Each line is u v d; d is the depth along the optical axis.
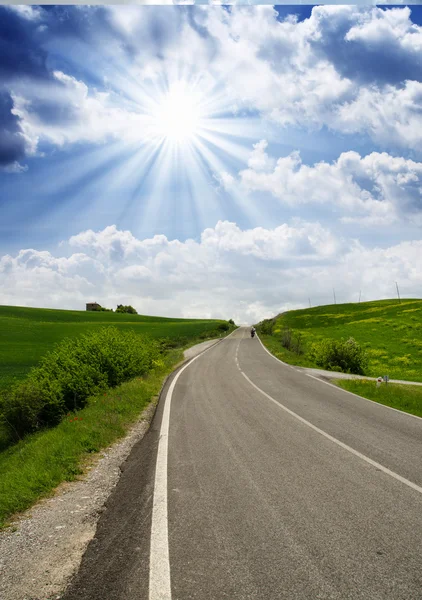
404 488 5.67
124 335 24.69
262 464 6.85
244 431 9.39
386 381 17.81
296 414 11.52
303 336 55.44
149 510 4.98
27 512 5.16
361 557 3.80
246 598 3.20
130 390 15.46
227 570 3.59
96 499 5.48
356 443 8.28
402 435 9.08
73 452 7.70
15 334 55.47
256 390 16.62
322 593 3.25
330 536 4.23
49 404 18.89
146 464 7.01
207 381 19.80
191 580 3.45
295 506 5.05
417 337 48.62
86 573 3.61
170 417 11.28
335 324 74.44
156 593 3.27
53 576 3.58
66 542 4.23
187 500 5.29
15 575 3.62
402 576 3.48
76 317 93.31
